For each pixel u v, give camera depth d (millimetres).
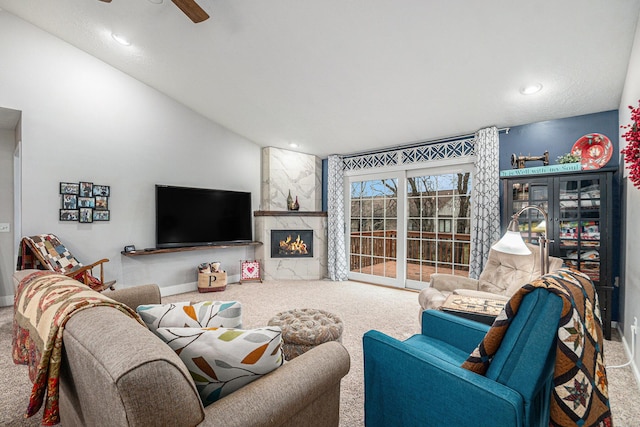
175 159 4367
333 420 1236
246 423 851
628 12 1969
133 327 847
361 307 3697
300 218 5344
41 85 3354
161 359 723
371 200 5133
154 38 3195
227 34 2922
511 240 1899
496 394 957
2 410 1742
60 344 890
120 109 3887
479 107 3314
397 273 4766
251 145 5250
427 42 2518
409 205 4723
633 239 2342
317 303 3865
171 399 722
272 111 4199
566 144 3359
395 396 1254
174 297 4164
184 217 4363
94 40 3400
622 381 2084
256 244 5109
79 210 3568
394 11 2287
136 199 4016
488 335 1077
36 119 3320
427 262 4520
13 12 3186
